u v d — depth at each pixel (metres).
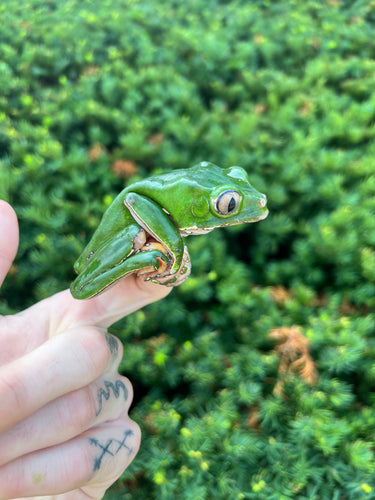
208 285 0.26
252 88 0.37
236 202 0.12
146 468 0.20
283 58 0.41
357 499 0.19
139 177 0.28
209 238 0.27
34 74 0.36
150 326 0.24
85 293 0.12
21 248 0.26
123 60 0.39
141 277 0.13
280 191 0.27
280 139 0.31
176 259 0.12
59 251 0.25
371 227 0.26
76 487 0.12
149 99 0.35
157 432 0.21
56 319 0.13
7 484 0.11
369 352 0.23
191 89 0.35
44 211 0.26
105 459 0.12
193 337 0.25
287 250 0.30
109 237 0.12
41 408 0.11
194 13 0.48
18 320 0.13
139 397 0.24
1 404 0.10
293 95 0.36
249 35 0.44
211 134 0.30
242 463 0.20
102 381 0.13
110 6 0.46
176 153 0.30
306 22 0.45
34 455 0.11
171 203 0.12
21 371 0.10
